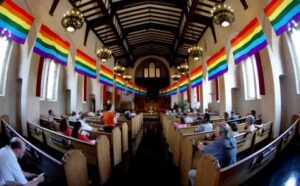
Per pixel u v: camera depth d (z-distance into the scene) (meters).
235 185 2.42
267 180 3.67
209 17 10.38
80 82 12.30
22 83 7.26
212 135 4.67
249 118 5.27
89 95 14.08
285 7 4.69
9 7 5.34
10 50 7.19
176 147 4.98
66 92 11.61
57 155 5.18
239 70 10.17
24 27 5.81
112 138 4.82
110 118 6.23
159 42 18.88
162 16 13.44
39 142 6.29
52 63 10.48
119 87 19.20
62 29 8.80
